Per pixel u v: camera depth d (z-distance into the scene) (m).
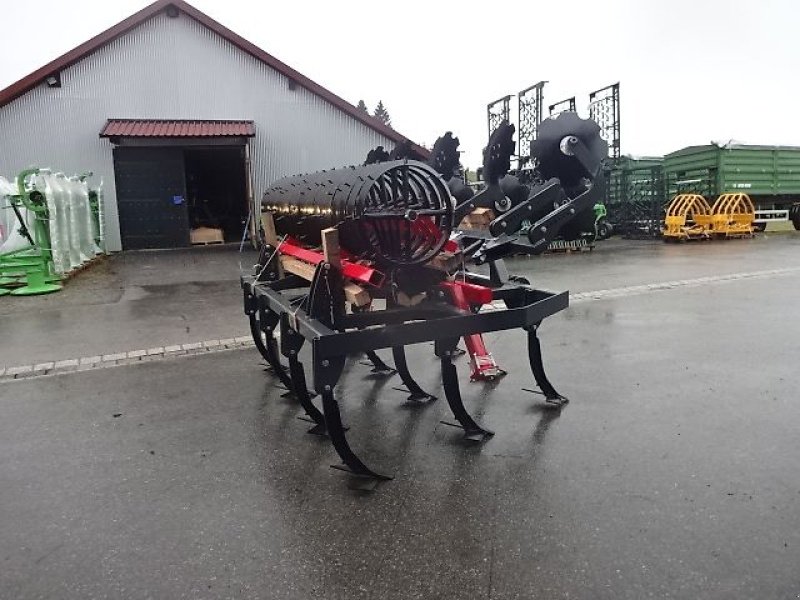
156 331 7.20
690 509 2.93
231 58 17.75
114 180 17.45
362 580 2.48
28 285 10.16
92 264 14.08
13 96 16.41
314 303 3.54
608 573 2.47
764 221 20.78
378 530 2.85
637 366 5.34
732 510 2.91
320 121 18.42
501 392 4.77
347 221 3.58
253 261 14.19
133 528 2.93
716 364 5.33
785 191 21.08
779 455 3.50
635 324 7.01
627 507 2.97
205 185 23.36
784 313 7.40
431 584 2.44
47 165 16.95
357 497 3.17
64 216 11.88
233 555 2.68
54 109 16.84
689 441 3.72
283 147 18.33
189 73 17.59
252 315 5.48
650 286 9.72
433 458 3.62
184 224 18.03
